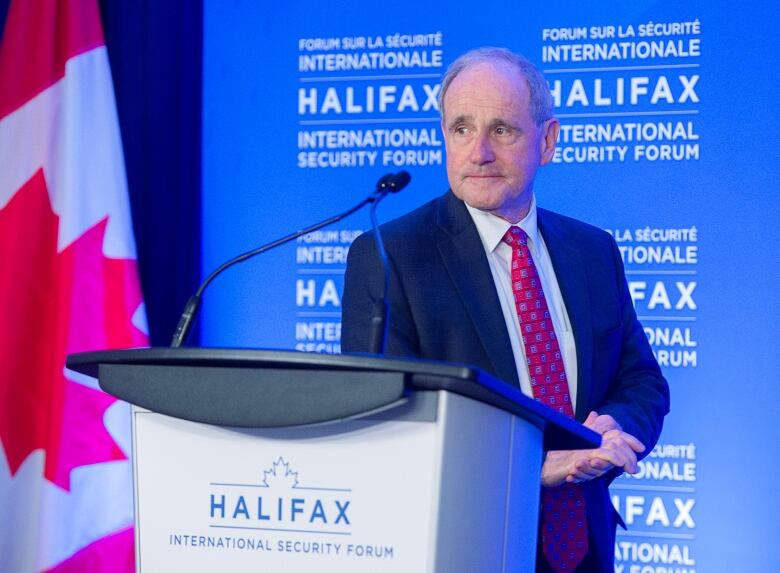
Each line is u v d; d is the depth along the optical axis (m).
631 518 7.38
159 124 8.09
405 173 3.78
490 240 4.89
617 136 7.59
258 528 2.70
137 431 2.83
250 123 8.14
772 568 7.19
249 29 8.19
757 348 7.30
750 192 7.38
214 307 8.05
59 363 7.22
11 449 7.31
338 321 7.92
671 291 7.44
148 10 8.17
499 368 4.53
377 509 2.59
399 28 7.97
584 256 5.12
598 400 4.87
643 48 7.58
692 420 7.34
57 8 7.74
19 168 7.50
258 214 8.09
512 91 4.75
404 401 2.50
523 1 7.77
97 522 7.23
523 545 2.98
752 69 7.43
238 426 2.62
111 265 7.45
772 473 7.23
